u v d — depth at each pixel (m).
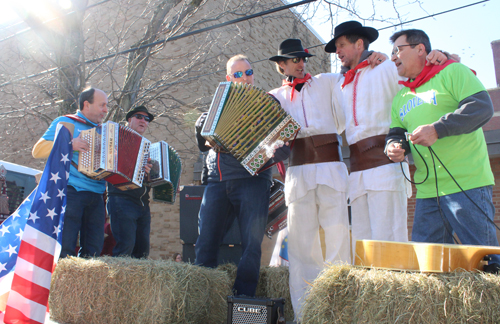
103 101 3.98
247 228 3.01
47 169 2.97
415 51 2.53
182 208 4.62
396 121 2.69
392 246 1.96
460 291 1.72
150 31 7.90
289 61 3.29
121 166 3.61
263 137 2.89
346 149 7.14
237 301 2.31
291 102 3.28
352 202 2.98
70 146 3.16
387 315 1.80
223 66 9.85
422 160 2.48
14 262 2.91
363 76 2.99
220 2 10.16
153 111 8.64
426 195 2.46
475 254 1.82
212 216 3.18
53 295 2.94
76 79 7.45
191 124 8.95
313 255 3.10
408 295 1.78
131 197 4.12
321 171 3.07
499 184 7.31
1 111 9.19
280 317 2.28
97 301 2.72
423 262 1.88
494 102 7.73
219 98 2.96
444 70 2.40
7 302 2.59
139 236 4.40
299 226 3.12
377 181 2.78
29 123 11.46
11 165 6.46
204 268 2.79
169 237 9.38
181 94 9.61
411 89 2.57
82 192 3.67
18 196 6.48
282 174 3.83
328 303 1.96
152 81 9.51
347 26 3.10
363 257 2.04
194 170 9.03
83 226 3.82
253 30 10.90
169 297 2.51
